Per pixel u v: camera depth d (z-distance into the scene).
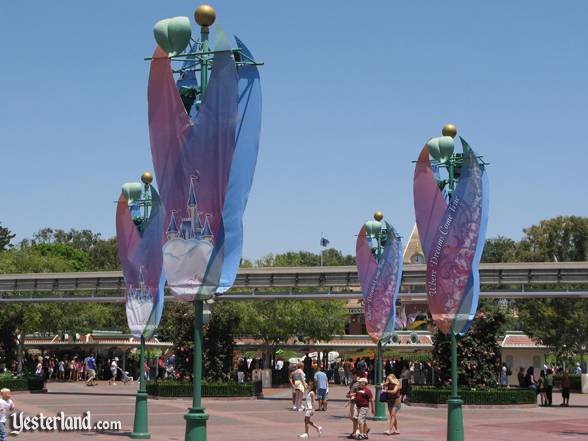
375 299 34.31
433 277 25.22
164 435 27.31
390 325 33.97
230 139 18.89
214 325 47.38
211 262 18.84
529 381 47.09
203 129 19.14
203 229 19.02
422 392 42.00
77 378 68.25
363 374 27.50
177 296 19.06
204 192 19.09
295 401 39.00
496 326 43.62
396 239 34.06
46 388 54.38
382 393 29.05
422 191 26.27
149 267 26.25
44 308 68.44
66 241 129.25
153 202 26.20
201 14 19.19
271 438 27.17
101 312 76.69
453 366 23.97
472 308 24.55
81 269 108.00
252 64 19.94
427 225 25.89
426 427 31.64
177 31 19.33
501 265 47.78
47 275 54.91
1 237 121.31
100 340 75.19
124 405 40.12
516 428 31.73
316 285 50.34
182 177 19.33
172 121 19.50
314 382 39.88
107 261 119.31
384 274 34.19
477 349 42.94
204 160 19.11
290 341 82.62
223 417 35.19
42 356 75.19
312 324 72.44
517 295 45.75
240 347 74.50
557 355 76.00
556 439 27.77
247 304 70.50
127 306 26.64
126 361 77.88
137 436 25.83
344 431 29.91
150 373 69.69
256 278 51.38
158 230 26.17
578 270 46.56
